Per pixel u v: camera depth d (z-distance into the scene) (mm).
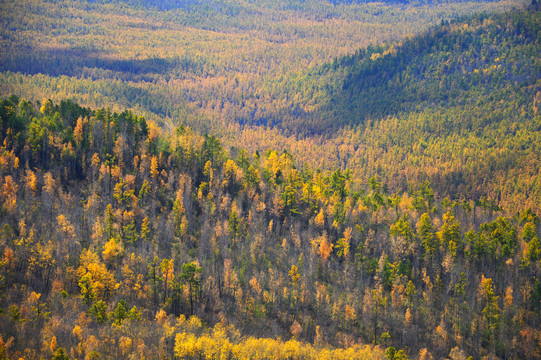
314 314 178000
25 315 151250
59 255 177375
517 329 177250
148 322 158250
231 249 197500
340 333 172500
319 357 151750
